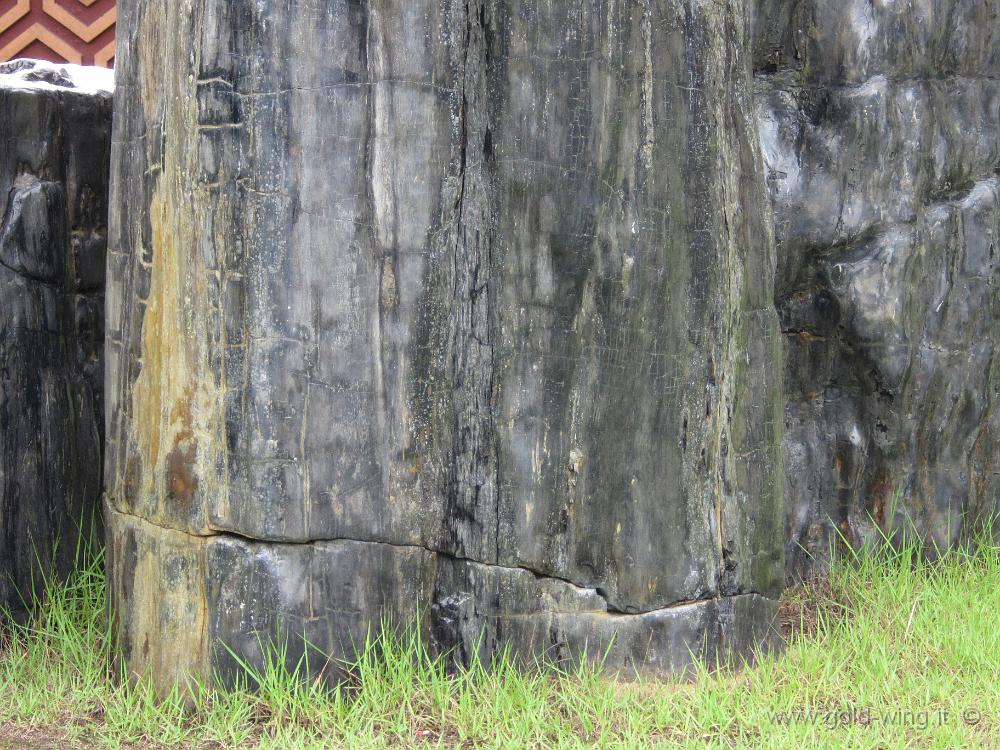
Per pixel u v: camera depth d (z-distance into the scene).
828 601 5.34
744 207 4.61
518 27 4.16
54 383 5.01
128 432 4.34
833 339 5.61
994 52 5.78
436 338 4.23
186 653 4.16
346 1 4.09
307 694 4.14
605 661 4.38
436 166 4.18
